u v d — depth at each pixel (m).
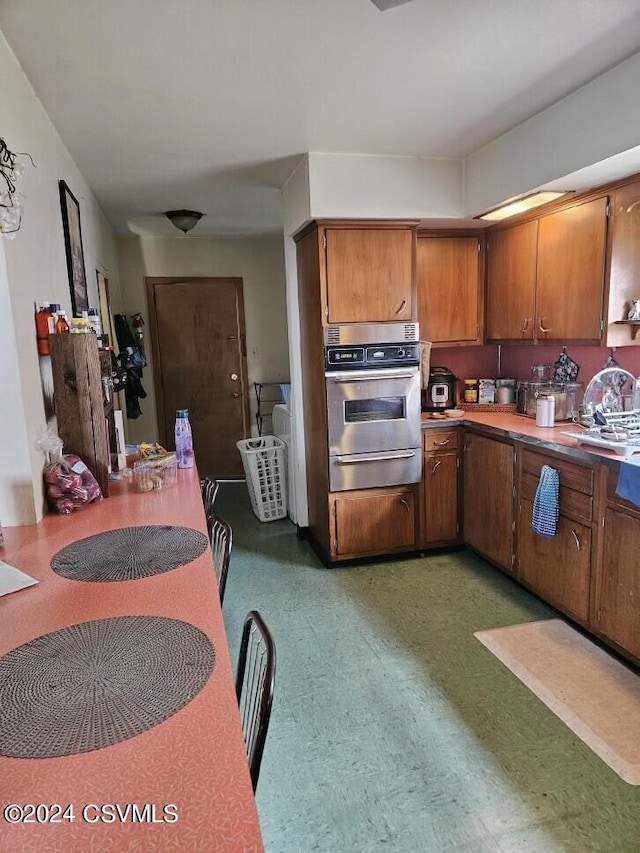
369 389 3.33
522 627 2.72
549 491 2.67
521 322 3.38
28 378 1.86
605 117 2.24
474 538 3.50
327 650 2.56
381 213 3.20
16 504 1.82
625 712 2.10
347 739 1.99
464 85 2.29
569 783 1.78
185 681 0.99
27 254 1.92
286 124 2.65
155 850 0.67
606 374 3.00
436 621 2.80
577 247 2.88
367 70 2.12
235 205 4.26
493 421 3.39
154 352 5.60
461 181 3.31
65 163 2.83
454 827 1.63
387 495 3.49
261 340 5.83
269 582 3.30
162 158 3.09
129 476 2.49
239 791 0.76
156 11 1.70
